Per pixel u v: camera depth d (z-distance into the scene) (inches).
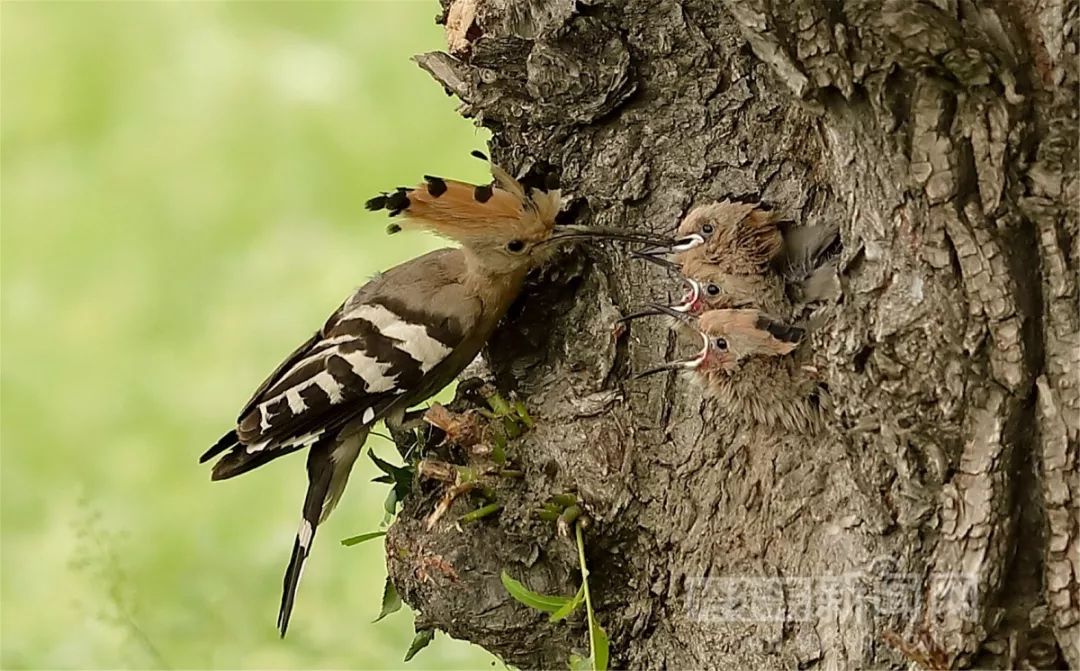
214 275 721.0
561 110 324.2
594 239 329.4
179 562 524.7
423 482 339.3
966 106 264.8
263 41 844.0
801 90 274.4
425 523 332.2
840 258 282.5
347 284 696.4
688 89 319.0
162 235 743.1
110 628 475.8
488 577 327.9
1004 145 263.1
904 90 268.1
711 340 294.8
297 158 770.2
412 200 326.6
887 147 270.4
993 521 270.1
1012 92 260.1
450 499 321.7
